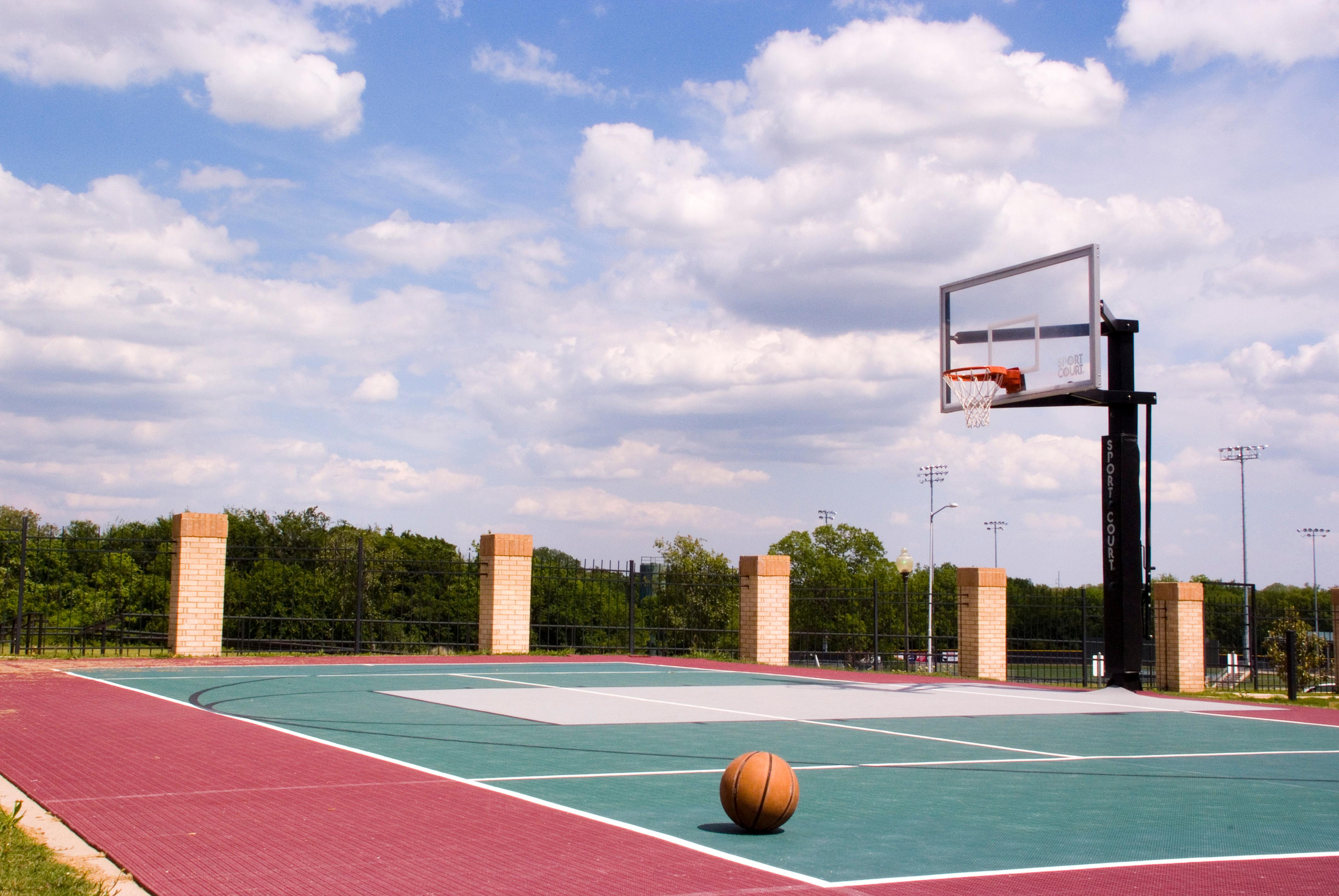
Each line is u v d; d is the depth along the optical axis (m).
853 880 6.64
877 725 15.18
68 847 7.18
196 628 23.52
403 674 21.34
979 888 6.52
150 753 10.89
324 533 55.16
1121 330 21.92
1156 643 26.23
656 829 8.01
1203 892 6.57
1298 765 12.15
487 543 27.39
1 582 42.47
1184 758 12.59
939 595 71.94
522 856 7.11
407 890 6.27
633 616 29.73
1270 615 36.03
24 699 15.27
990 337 23.03
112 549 23.92
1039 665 34.38
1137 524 22.00
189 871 6.60
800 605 50.47
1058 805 9.34
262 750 11.18
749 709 16.86
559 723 14.27
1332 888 6.71
